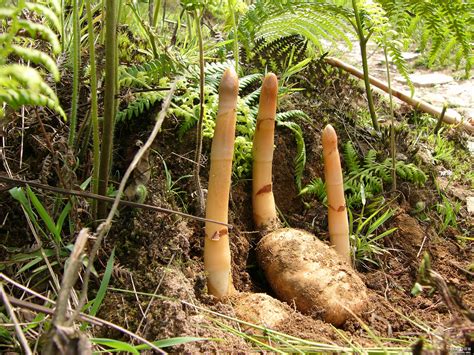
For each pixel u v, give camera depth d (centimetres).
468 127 363
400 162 278
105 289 168
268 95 215
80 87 232
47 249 191
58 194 196
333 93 310
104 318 177
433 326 203
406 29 296
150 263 195
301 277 196
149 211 207
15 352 159
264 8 266
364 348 174
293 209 259
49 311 142
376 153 286
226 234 195
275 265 202
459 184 311
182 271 196
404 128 314
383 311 209
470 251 260
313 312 192
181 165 236
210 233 193
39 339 159
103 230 137
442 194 285
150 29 255
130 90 236
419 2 277
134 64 257
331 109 297
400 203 270
